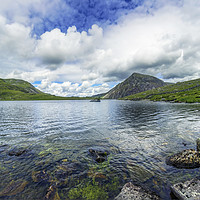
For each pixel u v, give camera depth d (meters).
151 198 1.59
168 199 1.62
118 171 2.27
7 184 1.96
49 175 2.17
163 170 2.26
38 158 2.77
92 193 1.77
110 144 3.54
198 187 1.65
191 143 3.47
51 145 3.54
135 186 1.80
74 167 2.41
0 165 2.49
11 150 3.19
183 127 5.16
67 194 1.76
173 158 2.54
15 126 5.96
